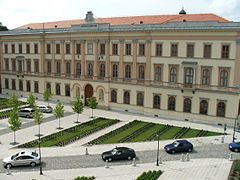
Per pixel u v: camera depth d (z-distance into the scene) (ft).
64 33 248.93
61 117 205.26
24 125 190.08
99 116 214.90
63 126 188.14
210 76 192.65
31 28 288.30
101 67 236.84
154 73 212.43
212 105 194.29
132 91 223.92
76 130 179.63
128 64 222.89
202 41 191.72
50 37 260.42
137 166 128.57
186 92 201.05
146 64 214.07
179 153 144.77
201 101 197.77
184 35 196.85
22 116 210.59
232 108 188.14
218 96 191.42
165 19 226.58
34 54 273.54
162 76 209.46
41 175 118.73
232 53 183.52
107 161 133.28
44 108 224.53
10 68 294.87
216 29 184.44
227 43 184.03
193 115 201.05
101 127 185.78
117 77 229.66
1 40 295.69
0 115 212.23
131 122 197.16
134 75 221.05
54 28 263.29
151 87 214.28
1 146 151.94
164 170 123.44
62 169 124.98
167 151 144.97
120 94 230.07
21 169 125.08
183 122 200.13
